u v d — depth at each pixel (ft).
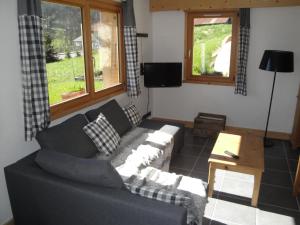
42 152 7.12
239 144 10.13
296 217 8.45
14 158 7.97
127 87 13.73
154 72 14.56
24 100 7.66
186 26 15.53
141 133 11.39
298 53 13.71
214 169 9.02
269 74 14.37
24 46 7.38
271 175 10.98
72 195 6.35
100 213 6.17
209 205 8.94
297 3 12.87
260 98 14.87
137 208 5.71
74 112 10.32
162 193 6.01
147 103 16.66
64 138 8.27
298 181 9.35
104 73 12.54
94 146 9.30
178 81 14.99
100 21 11.81
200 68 16.03
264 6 13.30
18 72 7.72
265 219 8.32
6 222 7.95
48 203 6.80
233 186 10.07
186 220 5.78
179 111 16.87
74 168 6.36
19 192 7.18
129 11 12.53
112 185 6.23
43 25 8.70
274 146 13.85
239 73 14.51
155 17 15.96
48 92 8.91
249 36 14.10
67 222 6.73
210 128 14.56
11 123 7.73
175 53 16.12
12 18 7.37
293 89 14.15
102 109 10.72
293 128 13.99
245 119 15.44
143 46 15.24
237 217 8.39
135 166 8.38
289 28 13.58
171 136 11.16
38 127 8.05
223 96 15.62
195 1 14.40
